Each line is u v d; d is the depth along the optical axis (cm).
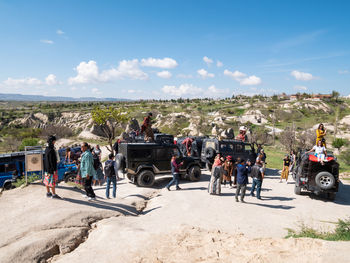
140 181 1211
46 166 803
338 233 687
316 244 504
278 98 17975
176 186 1166
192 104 16988
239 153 1524
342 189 1371
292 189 1275
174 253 536
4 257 504
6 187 1186
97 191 1133
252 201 1039
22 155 1241
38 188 923
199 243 591
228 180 1270
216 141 1509
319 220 847
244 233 716
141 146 1229
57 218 678
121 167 1227
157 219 796
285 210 941
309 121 8162
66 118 13850
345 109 12194
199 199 1027
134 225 719
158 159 1258
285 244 532
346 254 438
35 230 619
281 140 3334
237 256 507
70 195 872
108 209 818
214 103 17712
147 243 589
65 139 3759
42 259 538
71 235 620
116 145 1595
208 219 816
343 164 2878
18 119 12556
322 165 1094
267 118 9038
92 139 3812
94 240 614
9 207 740
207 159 1534
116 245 579
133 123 4141
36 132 4953
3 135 5916
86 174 839
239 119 8012
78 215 720
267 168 1934
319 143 1096
